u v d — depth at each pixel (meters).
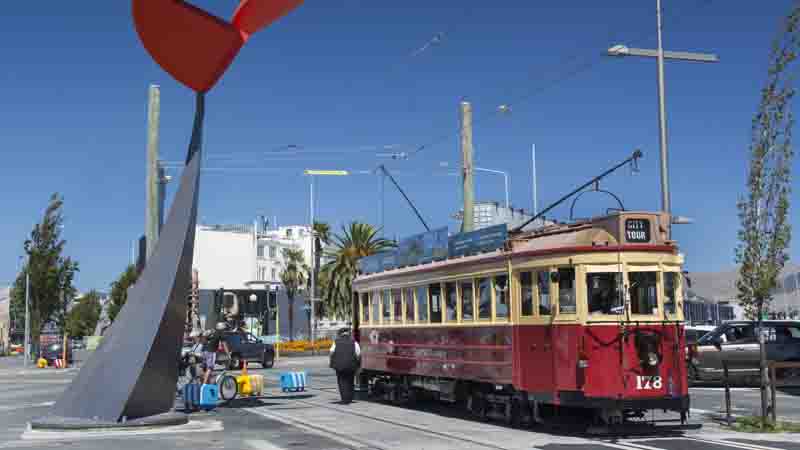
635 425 14.63
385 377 21.02
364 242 59.66
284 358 53.78
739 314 47.97
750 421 15.09
